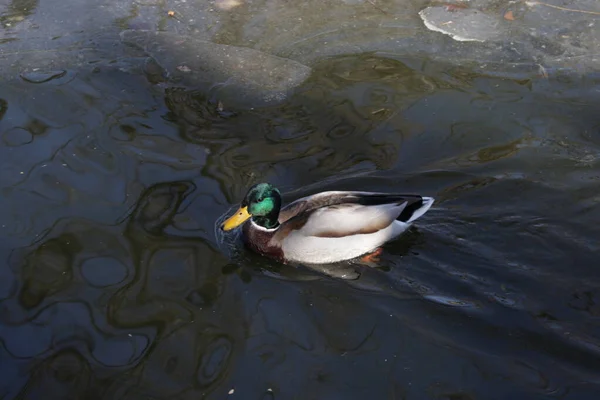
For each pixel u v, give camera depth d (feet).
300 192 9.83
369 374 8.39
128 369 8.37
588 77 11.13
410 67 11.30
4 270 9.04
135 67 11.27
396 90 10.99
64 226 9.41
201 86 11.04
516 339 8.63
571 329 8.68
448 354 8.52
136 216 9.52
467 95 10.91
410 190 9.86
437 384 8.32
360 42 11.65
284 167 10.07
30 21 11.93
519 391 8.27
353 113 10.70
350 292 9.05
